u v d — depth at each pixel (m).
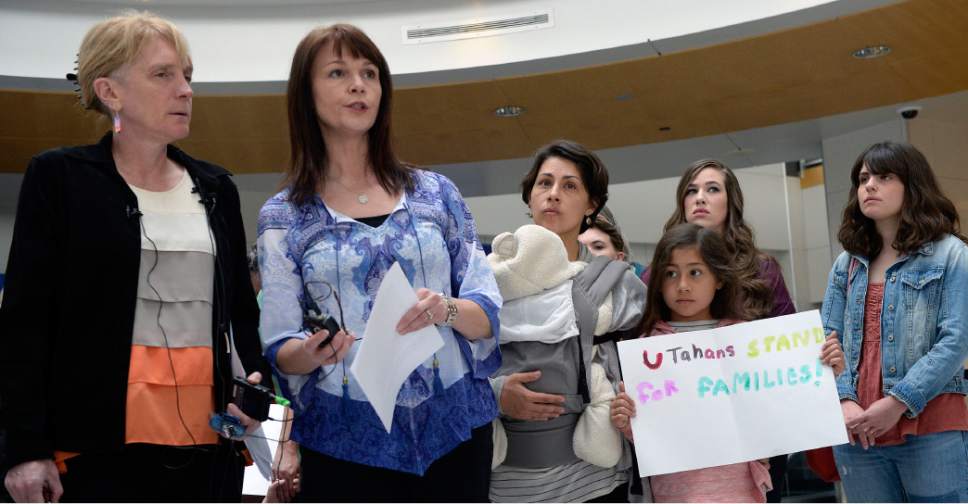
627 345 2.57
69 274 1.93
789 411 2.50
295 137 2.20
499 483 2.62
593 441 2.58
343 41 2.17
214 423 1.98
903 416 3.01
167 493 1.98
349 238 2.08
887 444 3.07
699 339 2.57
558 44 7.15
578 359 2.65
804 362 2.54
